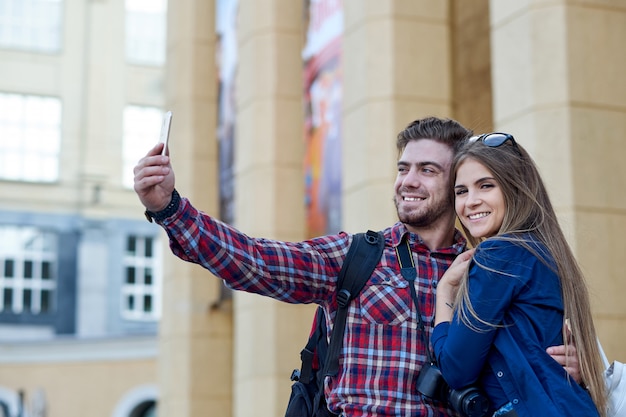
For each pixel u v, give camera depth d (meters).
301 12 16.23
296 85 16.12
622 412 4.38
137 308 38.59
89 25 40.47
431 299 4.56
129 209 39.16
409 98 12.59
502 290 4.25
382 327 4.50
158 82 40.78
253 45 16.28
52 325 37.75
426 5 12.84
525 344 4.23
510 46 10.29
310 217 15.45
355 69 12.91
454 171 4.63
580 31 9.90
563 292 4.34
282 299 4.58
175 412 19.28
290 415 4.62
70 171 39.12
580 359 4.26
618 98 9.91
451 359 4.25
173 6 20.16
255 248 4.48
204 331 19.28
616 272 9.55
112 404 31.59
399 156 4.90
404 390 4.43
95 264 38.31
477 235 4.50
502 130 10.33
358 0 12.95
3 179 38.66
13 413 32.47
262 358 15.51
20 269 38.28
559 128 9.75
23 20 40.00
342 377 4.50
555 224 4.47
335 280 4.62
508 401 4.23
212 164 19.33
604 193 9.68
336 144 14.76
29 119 39.44
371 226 12.38
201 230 4.34
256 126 16.09
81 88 40.06
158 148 4.27
